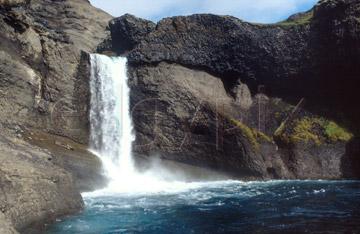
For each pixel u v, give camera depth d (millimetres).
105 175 17609
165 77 22328
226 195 14430
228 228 8922
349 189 15188
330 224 8844
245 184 18359
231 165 20750
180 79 22531
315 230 8320
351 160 20797
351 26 20766
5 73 16422
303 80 23703
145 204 12414
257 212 10750
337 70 22312
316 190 15102
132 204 12414
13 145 12016
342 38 21203
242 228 8852
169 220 9953
